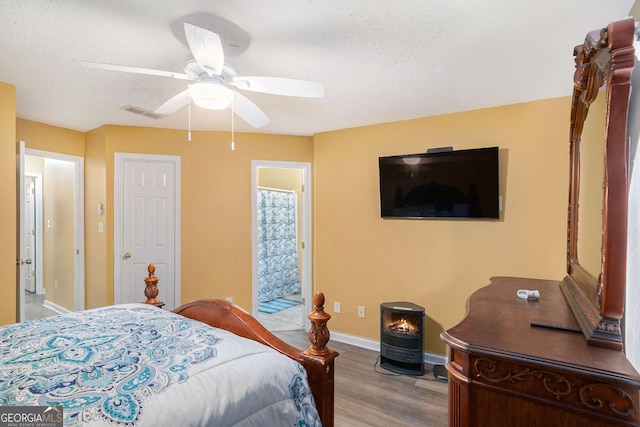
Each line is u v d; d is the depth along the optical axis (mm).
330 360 1645
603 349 1064
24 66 2279
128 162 3863
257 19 1727
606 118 1070
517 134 2953
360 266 3730
